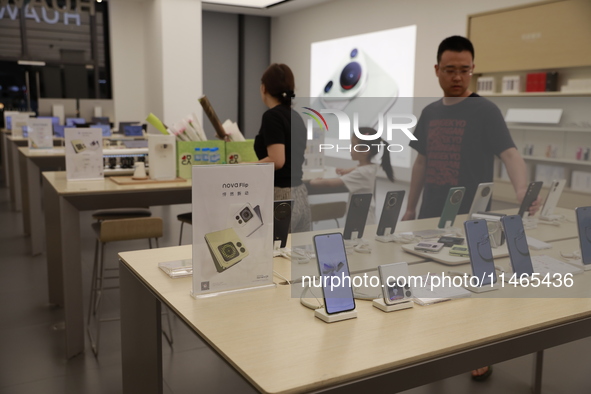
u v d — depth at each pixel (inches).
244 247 69.2
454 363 52.9
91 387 105.8
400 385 49.9
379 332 55.9
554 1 270.1
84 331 131.0
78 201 127.0
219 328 57.1
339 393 46.8
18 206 282.0
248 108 563.2
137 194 136.0
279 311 62.1
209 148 155.4
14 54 464.8
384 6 420.2
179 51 408.2
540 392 101.5
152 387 81.3
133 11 477.1
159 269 77.9
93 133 148.3
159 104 417.1
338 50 474.3
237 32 550.3
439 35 372.8
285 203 84.2
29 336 130.2
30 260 197.0
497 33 300.8
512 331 56.1
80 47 483.8
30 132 217.3
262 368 48.0
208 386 106.0
